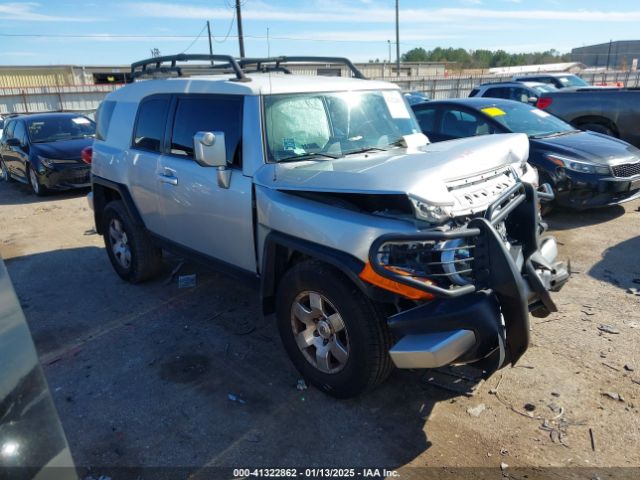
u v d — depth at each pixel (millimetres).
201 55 4293
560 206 7234
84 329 4492
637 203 7867
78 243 7223
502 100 8141
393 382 3484
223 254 4066
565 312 4379
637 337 3928
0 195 11352
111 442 3016
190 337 4258
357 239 2869
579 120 10375
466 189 2977
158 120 4652
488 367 2777
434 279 2732
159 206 4680
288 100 3807
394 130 4238
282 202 3312
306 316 3301
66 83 41500
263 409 3275
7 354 1271
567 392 3295
